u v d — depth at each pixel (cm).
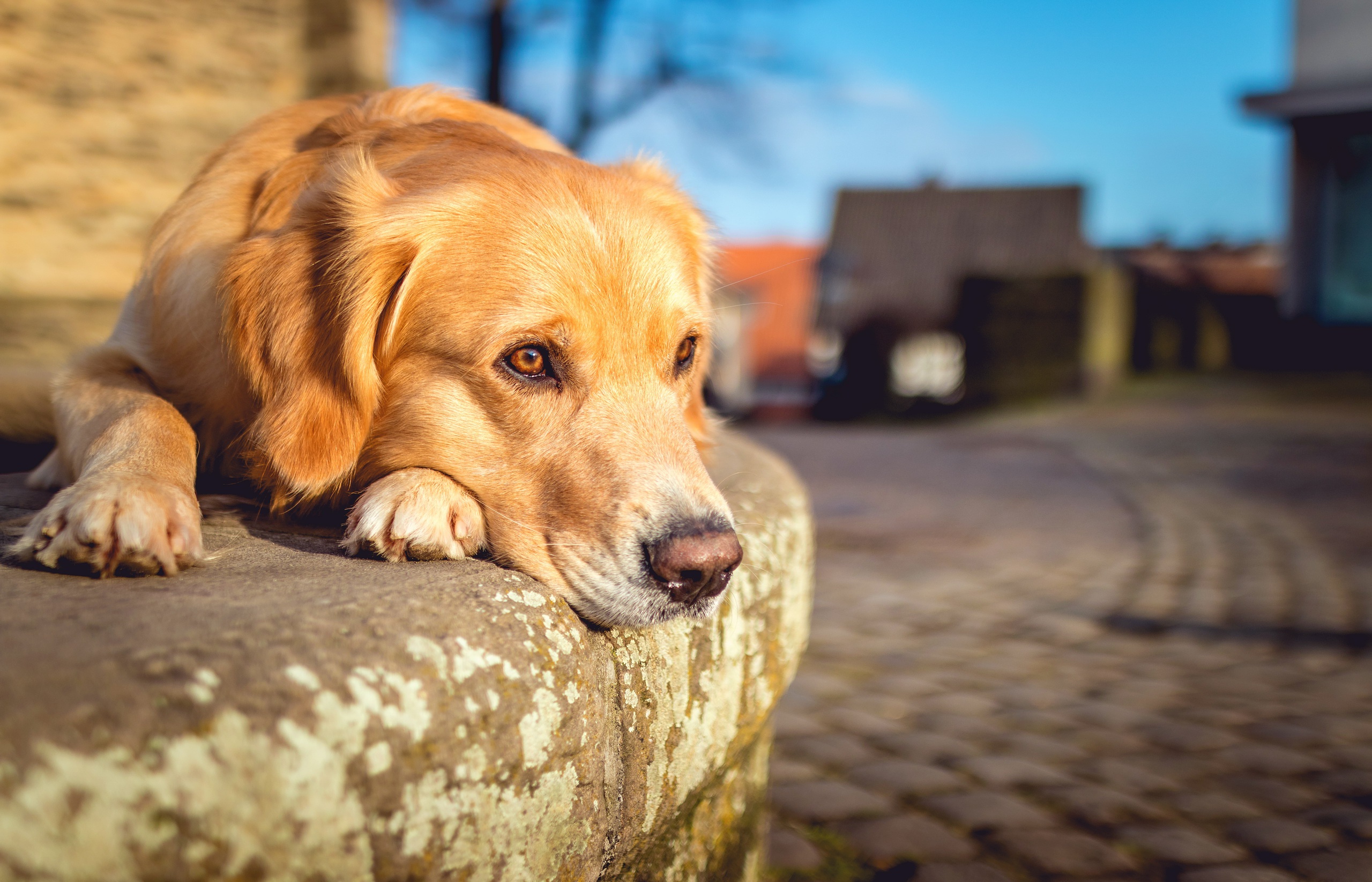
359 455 66
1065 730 104
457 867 42
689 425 78
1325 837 83
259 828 36
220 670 38
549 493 62
